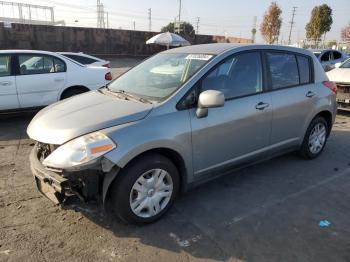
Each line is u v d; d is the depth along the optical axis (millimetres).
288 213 3699
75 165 2959
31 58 7375
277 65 4504
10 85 7066
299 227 3434
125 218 3279
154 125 3277
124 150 3055
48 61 7566
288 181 4504
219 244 3152
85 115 3371
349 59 9469
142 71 4391
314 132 5180
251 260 2947
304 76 4918
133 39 34719
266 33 54594
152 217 3426
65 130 3182
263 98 4215
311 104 4891
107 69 8461
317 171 4852
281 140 4605
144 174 3281
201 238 3236
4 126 7102
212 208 3777
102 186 3127
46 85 7469
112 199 3238
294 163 5133
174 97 3479
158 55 4633
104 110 3438
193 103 3568
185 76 3732
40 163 3324
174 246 3115
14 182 4348
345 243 3188
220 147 3824
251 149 4203
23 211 3639
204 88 3668
